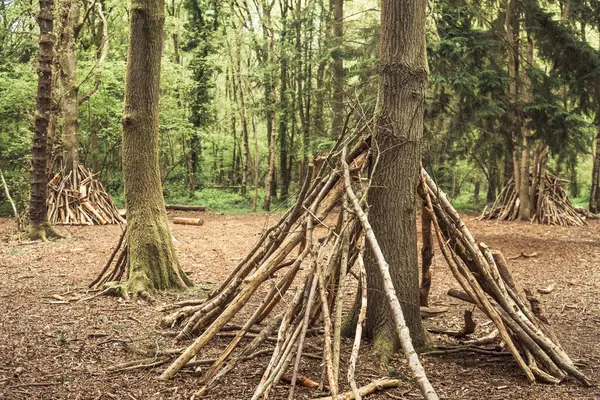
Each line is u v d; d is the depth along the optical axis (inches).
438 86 634.2
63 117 624.1
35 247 419.2
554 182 751.7
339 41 745.6
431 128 602.5
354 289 303.3
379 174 196.9
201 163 1167.6
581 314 264.8
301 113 991.0
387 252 195.6
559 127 585.3
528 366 178.5
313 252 175.2
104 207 617.9
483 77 569.0
